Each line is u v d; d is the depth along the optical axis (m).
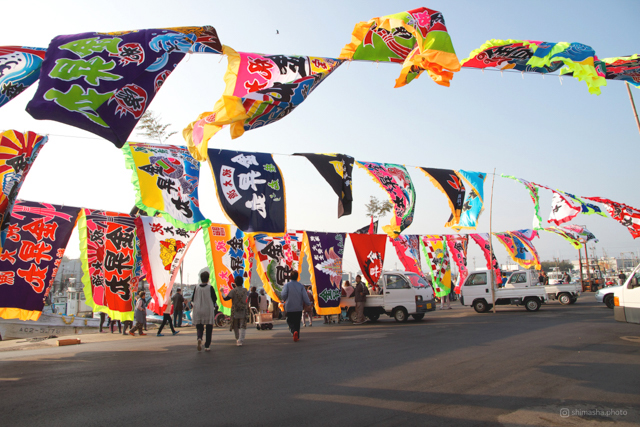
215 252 13.45
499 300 17.59
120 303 10.79
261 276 14.28
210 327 8.55
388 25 5.83
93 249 10.88
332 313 14.85
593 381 5.26
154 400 4.66
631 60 6.34
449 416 4.02
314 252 14.97
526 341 8.53
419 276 15.93
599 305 18.77
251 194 10.25
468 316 15.82
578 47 6.18
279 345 9.18
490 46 6.18
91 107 5.27
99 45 5.56
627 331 9.77
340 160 11.13
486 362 6.48
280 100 6.09
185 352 8.40
